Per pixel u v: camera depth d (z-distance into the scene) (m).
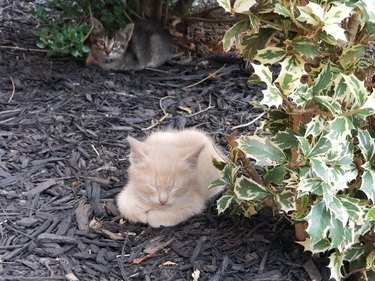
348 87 0.58
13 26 1.28
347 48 0.59
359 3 0.54
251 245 0.74
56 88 1.07
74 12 1.22
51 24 1.25
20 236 0.74
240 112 1.05
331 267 0.65
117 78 1.15
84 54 1.21
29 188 0.82
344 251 0.65
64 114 1.00
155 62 1.22
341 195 0.63
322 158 0.60
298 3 0.57
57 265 0.71
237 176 0.76
